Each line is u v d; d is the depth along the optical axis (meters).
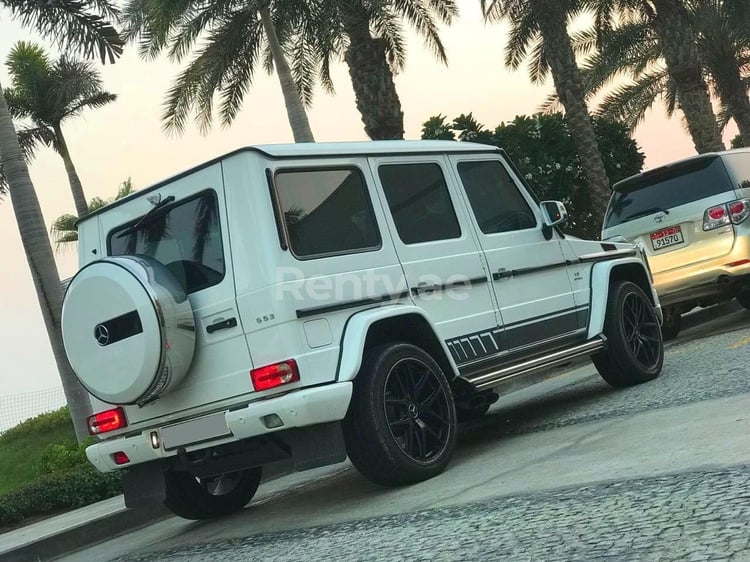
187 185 5.52
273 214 5.15
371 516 4.81
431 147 6.48
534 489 4.46
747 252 9.28
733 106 28.39
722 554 2.93
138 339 5.10
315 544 4.49
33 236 13.45
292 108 18.73
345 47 17.97
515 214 6.95
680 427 5.12
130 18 18.48
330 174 5.62
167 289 5.19
